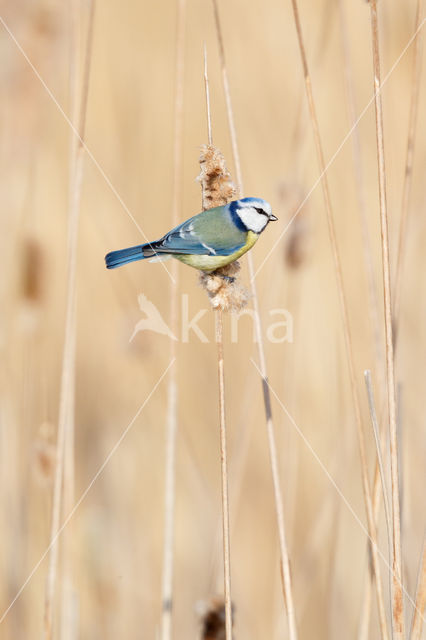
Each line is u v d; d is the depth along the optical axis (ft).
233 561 34.58
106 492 35.24
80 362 38.63
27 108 33.63
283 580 20.39
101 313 39.14
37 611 29.66
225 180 20.75
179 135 25.76
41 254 30.78
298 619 30.32
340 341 34.50
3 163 33.99
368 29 41.75
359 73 41.16
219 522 29.71
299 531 33.50
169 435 25.73
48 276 31.01
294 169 30.66
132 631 32.07
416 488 29.89
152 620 32.42
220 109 42.73
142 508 34.96
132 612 32.32
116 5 47.03
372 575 23.16
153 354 35.99
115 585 32.14
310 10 43.57
